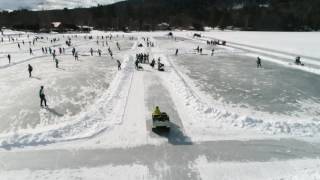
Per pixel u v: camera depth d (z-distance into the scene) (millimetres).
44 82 32500
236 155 16078
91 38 102438
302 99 27125
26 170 14664
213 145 17188
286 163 15352
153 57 53156
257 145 17281
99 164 15148
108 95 27000
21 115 22031
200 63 47312
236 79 35125
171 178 13953
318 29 179125
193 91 28797
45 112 22688
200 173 14359
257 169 14766
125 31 161125
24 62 46594
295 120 21141
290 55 54219
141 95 26844
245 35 122625
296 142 17766
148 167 14867
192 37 113688
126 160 15516
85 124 19922
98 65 43938
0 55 53938
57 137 18031
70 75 36188
